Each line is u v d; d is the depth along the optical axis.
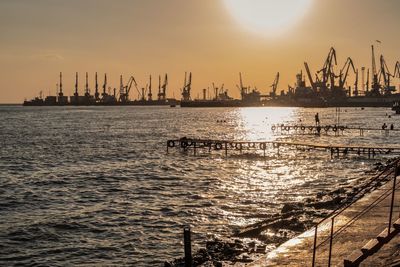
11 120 178.62
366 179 35.69
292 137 102.00
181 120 179.12
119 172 51.41
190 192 38.72
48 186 42.62
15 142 91.19
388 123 139.25
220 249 19.11
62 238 25.59
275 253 15.02
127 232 26.52
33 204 34.62
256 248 18.50
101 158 65.38
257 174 49.34
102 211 31.88
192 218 29.39
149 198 36.38
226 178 46.59
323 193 32.59
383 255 13.03
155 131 121.31
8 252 23.33
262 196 36.44
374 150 62.91
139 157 66.56
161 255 22.45
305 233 17.00
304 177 46.75
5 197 37.25
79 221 29.12
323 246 15.21
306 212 24.16
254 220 28.66
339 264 12.88
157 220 29.08
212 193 38.12
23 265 21.56
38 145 85.12
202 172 51.28
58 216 30.48
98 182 44.72
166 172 51.31
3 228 27.52
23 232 26.66
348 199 25.61
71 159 64.25
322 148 71.25
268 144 81.94
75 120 177.88
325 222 17.94
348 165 55.78
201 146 75.19
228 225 27.55
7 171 52.84
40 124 152.75
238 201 34.56
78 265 21.47
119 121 170.62
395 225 12.67
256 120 180.62
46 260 22.17
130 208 32.69
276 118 195.62
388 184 25.11
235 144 76.75
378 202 18.69
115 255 22.70
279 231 20.64
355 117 180.25
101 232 26.62
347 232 16.33
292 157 64.69
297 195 36.62
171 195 37.47
